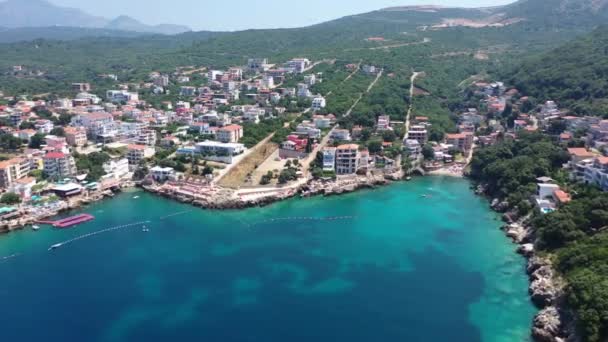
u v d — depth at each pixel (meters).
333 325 119.25
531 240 159.38
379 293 134.50
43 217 188.38
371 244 168.00
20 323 119.12
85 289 136.00
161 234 176.62
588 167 183.50
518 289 134.88
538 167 197.50
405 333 115.75
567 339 105.81
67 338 113.38
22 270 147.00
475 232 177.00
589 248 128.12
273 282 140.62
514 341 111.94
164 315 123.25
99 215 194.75
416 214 196.88
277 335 115.06
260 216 196.00
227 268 149.50
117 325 118.81
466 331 116.44
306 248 165.00
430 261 153.88
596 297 103.81
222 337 114.12
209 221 190.12
